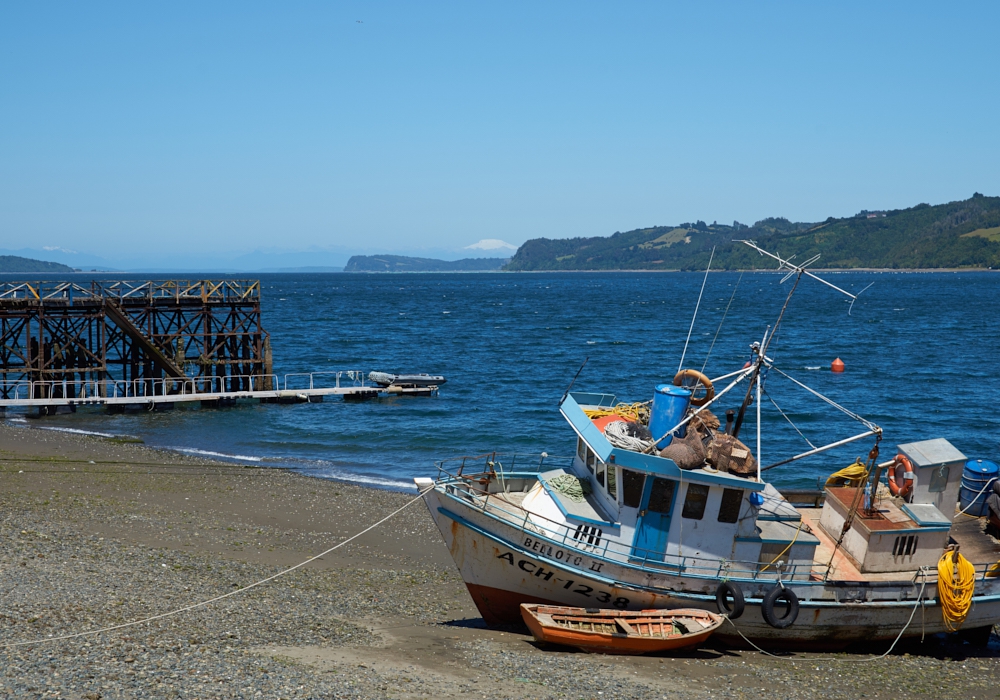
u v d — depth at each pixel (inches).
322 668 543.2
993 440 1604.3
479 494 729.6
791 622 645.9
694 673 602.9
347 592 747.4
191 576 744.3
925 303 5959.6
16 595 643.5
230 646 573.6
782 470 1349.7
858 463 768.3
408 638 632.4
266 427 1596.9
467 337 3654.0
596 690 547.2
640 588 644.1
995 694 610.5
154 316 1899.6
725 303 6220.5
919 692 606.2
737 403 1937.7
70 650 542.9
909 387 2208.4
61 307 1686.8
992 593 684.1
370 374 2073.1
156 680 502.0
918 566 680.4
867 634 674.8
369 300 6988.2
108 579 709.3
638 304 6225.4
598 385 2288.4
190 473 1196.5
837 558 698.8
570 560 645.9
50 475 1122.7
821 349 3107.8
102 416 1668.3
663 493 641.6
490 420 1727.4
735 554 652.1
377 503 1076.5
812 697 578.6
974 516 783.7
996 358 2822.3
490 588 671.8
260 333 1957.4
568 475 729.6
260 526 948.0
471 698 516.7
